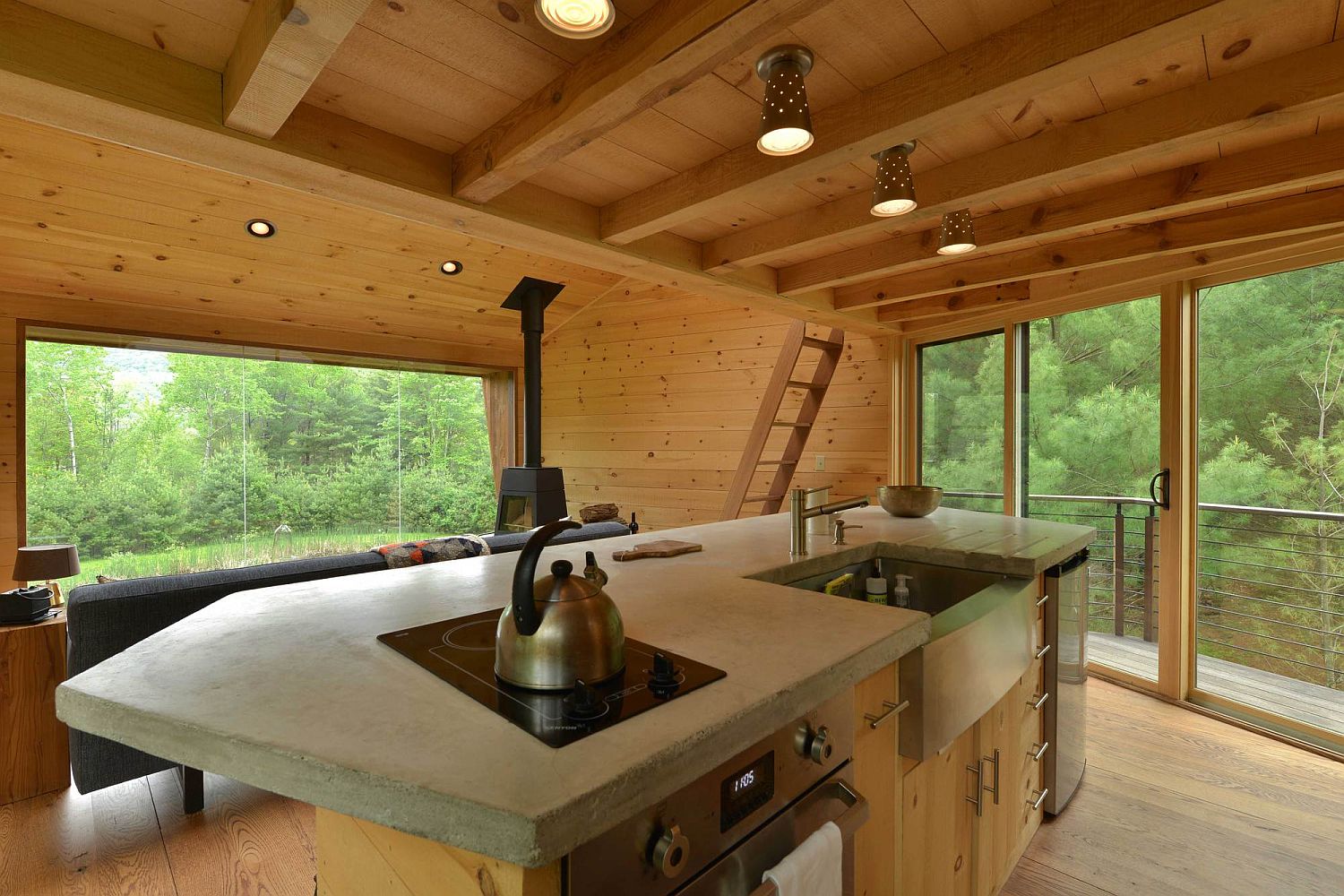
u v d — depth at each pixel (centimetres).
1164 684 316
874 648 113
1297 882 191
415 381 586
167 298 427
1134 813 225
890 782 131
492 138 184
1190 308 306
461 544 289
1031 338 379
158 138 159
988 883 177
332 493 535
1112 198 233
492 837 61
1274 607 279
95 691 89
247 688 90
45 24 133
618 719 81
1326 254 259
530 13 139
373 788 67
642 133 194
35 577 298
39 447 400
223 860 204
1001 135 197
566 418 626
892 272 305
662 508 571
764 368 521
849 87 169
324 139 176
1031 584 193
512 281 539
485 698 87
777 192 240
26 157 313
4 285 374
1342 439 256
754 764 92
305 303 478
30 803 235
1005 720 186
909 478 454
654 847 76
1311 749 263
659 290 573
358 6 113
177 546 455
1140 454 325
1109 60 137
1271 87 158
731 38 124
